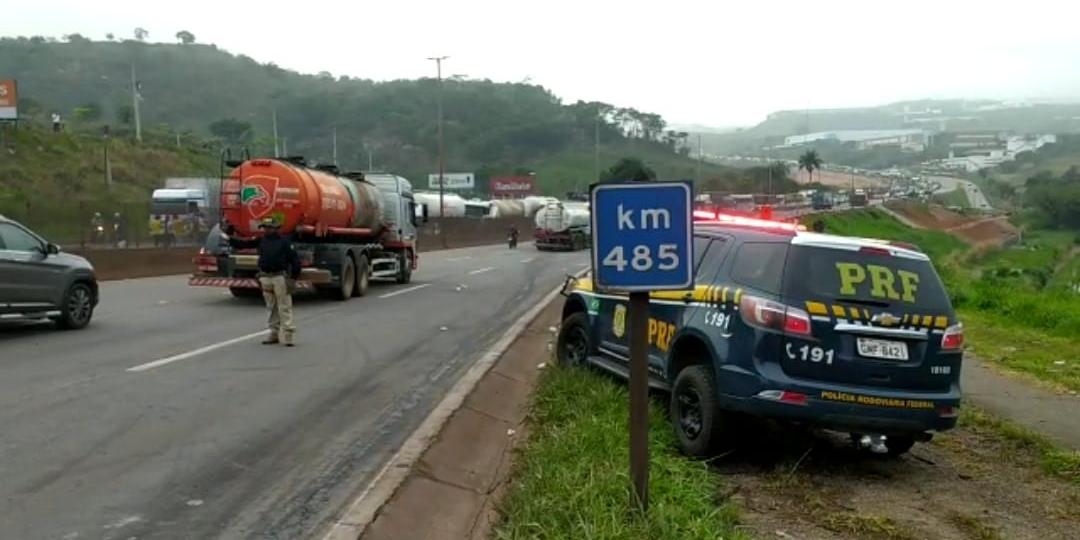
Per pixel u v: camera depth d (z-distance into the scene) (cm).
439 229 6116
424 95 13738
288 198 2045
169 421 895
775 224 887
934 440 919
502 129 12688
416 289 2589
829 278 761
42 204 3919
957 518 684
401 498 657
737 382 756
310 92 13875
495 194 10338
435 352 1380
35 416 901
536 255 5122
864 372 750
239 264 2027
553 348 1415
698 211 1048
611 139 11800
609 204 565
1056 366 1366
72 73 12888
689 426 810
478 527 642
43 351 1307
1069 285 3066
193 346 1384
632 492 587
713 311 802
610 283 565
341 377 1155
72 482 700
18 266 1438
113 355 1280
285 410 960
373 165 12006
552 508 595
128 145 6775
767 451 851
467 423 907
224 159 2262
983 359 1446
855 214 5612
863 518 668
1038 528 671
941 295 781
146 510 646
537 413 934
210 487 701
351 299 2259
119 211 4041
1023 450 888
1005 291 2375
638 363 585
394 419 933
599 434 763
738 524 640
